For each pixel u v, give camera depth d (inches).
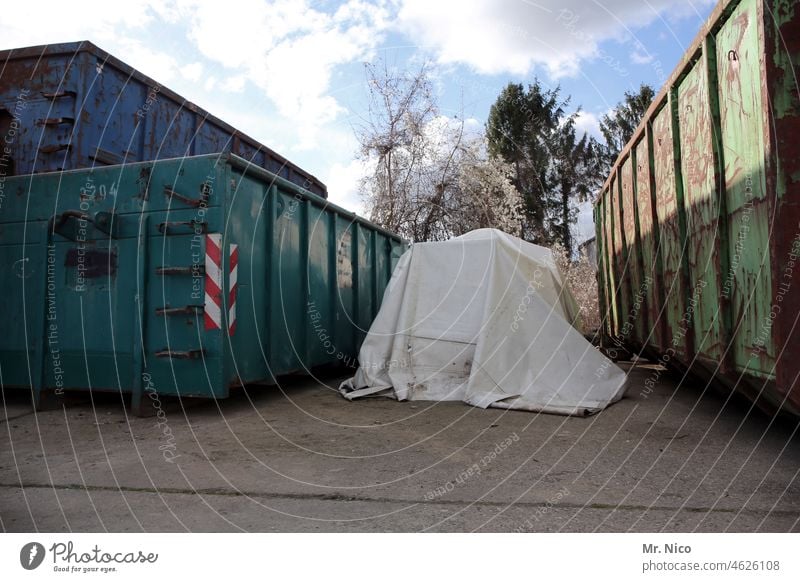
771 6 103.1
